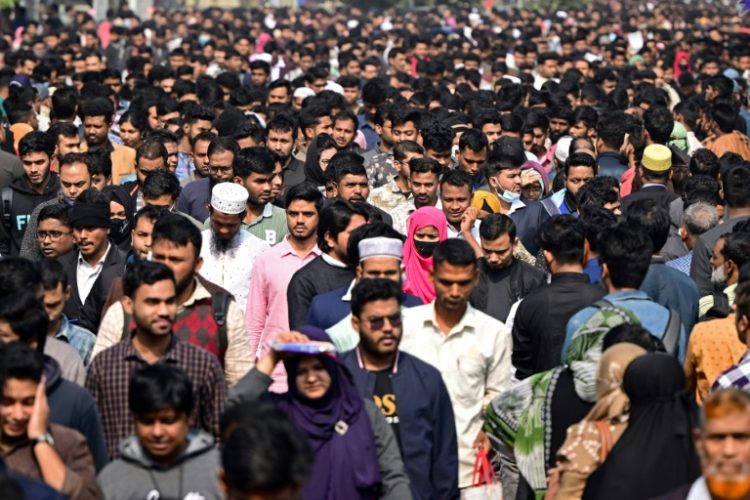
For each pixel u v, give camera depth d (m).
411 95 45.25
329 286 20.94
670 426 14.52
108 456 16.22
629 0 172.12
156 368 14.28
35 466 14.38
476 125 36.56
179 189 25.86
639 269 17.94
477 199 26.98
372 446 15.38
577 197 26.00
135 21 94.81
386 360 16.66
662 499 13.34
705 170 30.69
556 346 19.03
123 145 36.38
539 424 16.53
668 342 17.64
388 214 26.00
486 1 154.00
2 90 48.25
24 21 104.06
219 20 116.69
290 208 22.17
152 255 18.56
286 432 11.61
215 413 16.62
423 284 22.33
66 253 23.36
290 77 63.34
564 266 19.33
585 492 14.86
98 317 21.62
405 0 153.38
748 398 12.42
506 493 18.67
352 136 35.53
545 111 40.09
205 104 41.12
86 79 50.00
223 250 23.14
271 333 22.17
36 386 14.16
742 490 12.35
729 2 172.00
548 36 100.44
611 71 57.06
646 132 32.59
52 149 28.64
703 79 58.69
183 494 14.26
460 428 18.17
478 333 18.27
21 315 15.62
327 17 131.38
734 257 21.36
